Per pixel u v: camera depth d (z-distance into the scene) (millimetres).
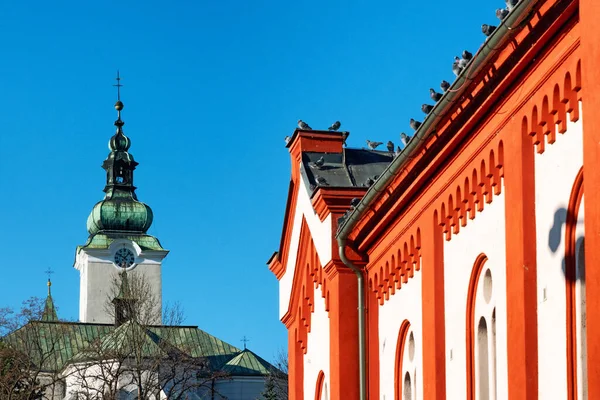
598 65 18953
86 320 185750
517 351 22766
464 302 26750
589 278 18906
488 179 24922
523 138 22828
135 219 190375
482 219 25578
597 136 18906
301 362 40156
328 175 36344
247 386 146625
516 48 21828
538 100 22078
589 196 19047
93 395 111250
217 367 149375
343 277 34219
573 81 20688
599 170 18828
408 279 30891
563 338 21500
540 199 22453
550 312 22016
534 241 22688
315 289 37531
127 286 133750
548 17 20656
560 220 21703
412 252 30172
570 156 21344
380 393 33312
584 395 20938
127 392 110312
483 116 24641
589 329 18828
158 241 190750
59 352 140500
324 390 37031
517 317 22844
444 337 28031
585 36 19359
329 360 35281
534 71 22109
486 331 26156
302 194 37094
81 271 193000
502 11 21844
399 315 31625
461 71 23734
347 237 33812
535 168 22688
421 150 27438
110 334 123625
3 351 100562
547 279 22156
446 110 25203
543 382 22156
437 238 28234
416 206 29500
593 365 18641
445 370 27969
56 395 134500
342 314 34094
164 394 118312
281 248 40938
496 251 24719
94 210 191875
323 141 37281
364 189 34469
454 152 26594
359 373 33719
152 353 113250
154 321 144125
